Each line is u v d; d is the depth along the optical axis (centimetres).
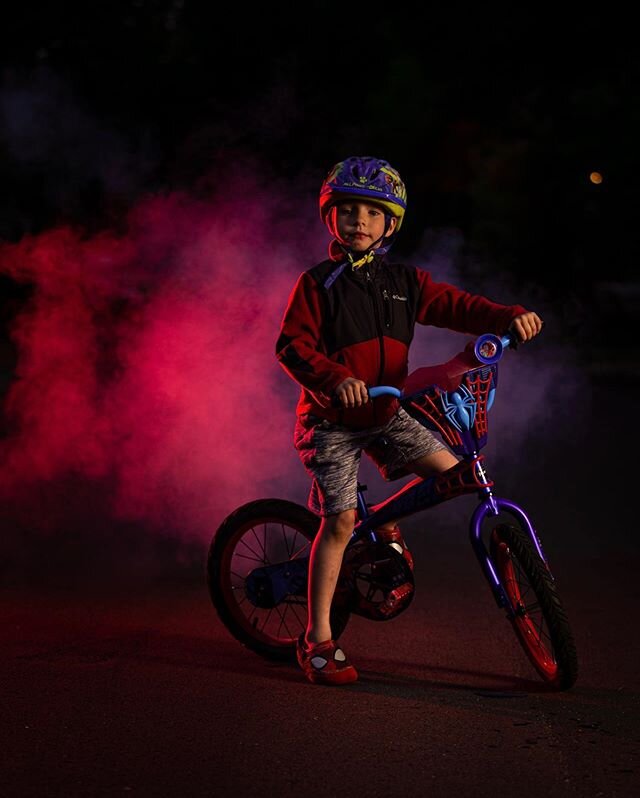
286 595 474
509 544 427
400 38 3716
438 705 414
